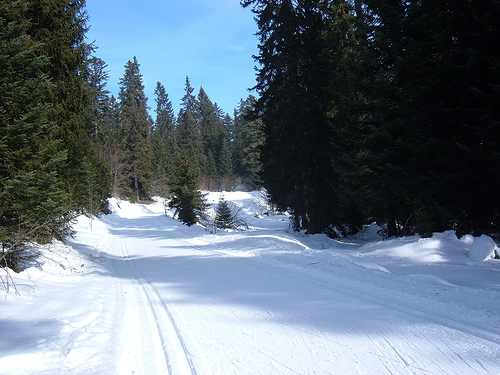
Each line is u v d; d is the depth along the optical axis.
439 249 9.30
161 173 68.44
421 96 10.31
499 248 8.69
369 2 11.42
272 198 18.84
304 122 15.73
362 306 5.35
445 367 3.30
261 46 17.89
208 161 82.19
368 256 10.09
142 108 69.06
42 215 8.50
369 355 3.63
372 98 11.68
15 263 8.09
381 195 11.91
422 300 5.55
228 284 7.41
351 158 12.32
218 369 3.44
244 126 79.31
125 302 6.45
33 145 8.59
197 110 97.62
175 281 8.18
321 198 16.22
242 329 4.58
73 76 13.12
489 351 3.61
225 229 28.23
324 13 16.88
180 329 4.69
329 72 15.60
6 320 4.79
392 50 10.99
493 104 9.04
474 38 9.83
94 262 11.63
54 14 12.06
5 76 7.50
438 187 10.67
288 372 3.32
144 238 22.70
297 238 15.22
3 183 7.18
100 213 39.28
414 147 10.20
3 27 7.62
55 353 3.71
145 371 3.47
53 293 6.70
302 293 6.28
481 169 9.75
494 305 5.14
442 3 10.40
